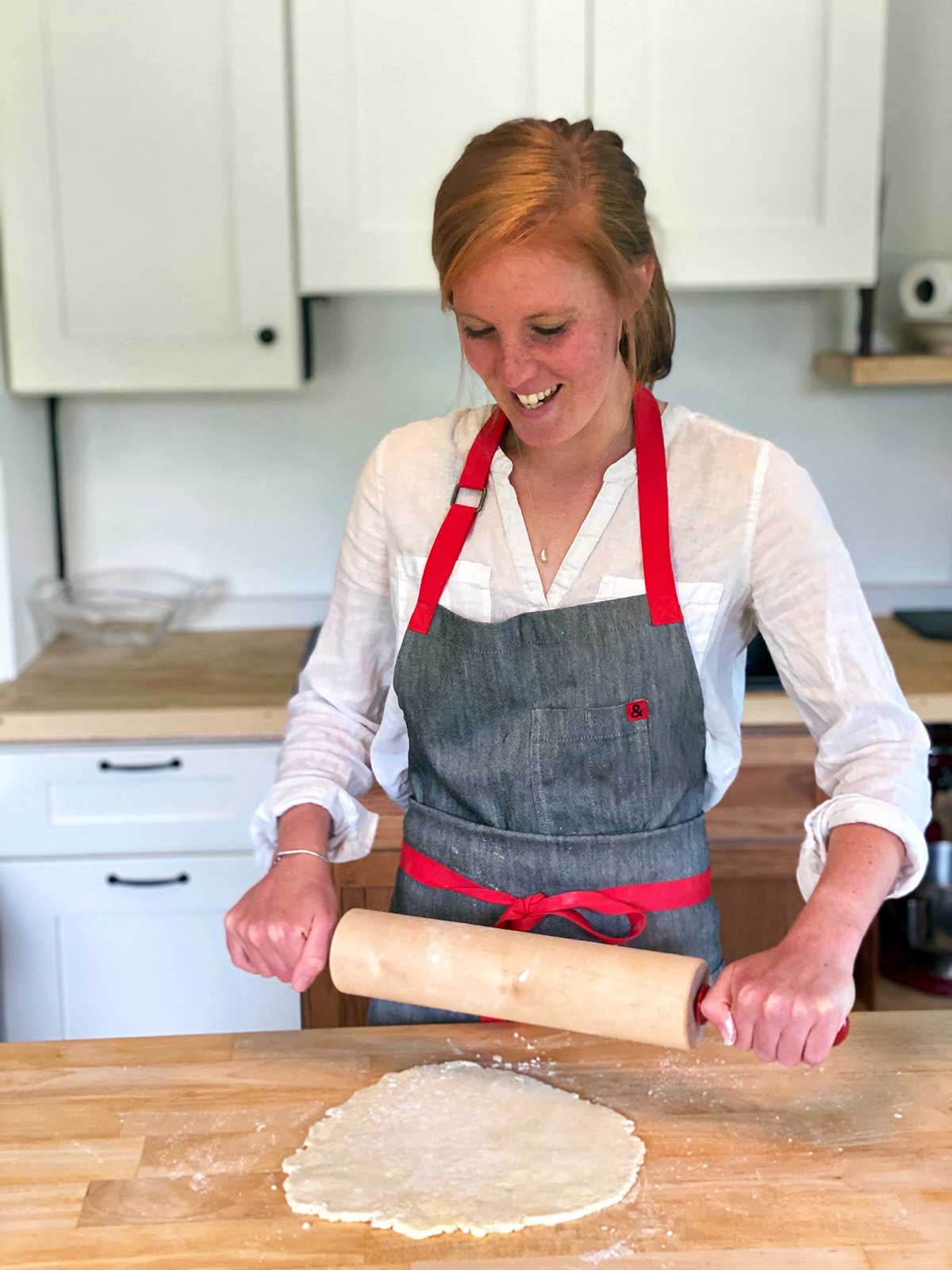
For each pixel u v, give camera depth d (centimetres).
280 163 224
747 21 218
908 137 260
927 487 275
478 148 109
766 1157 104
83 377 232
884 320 266
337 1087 115
